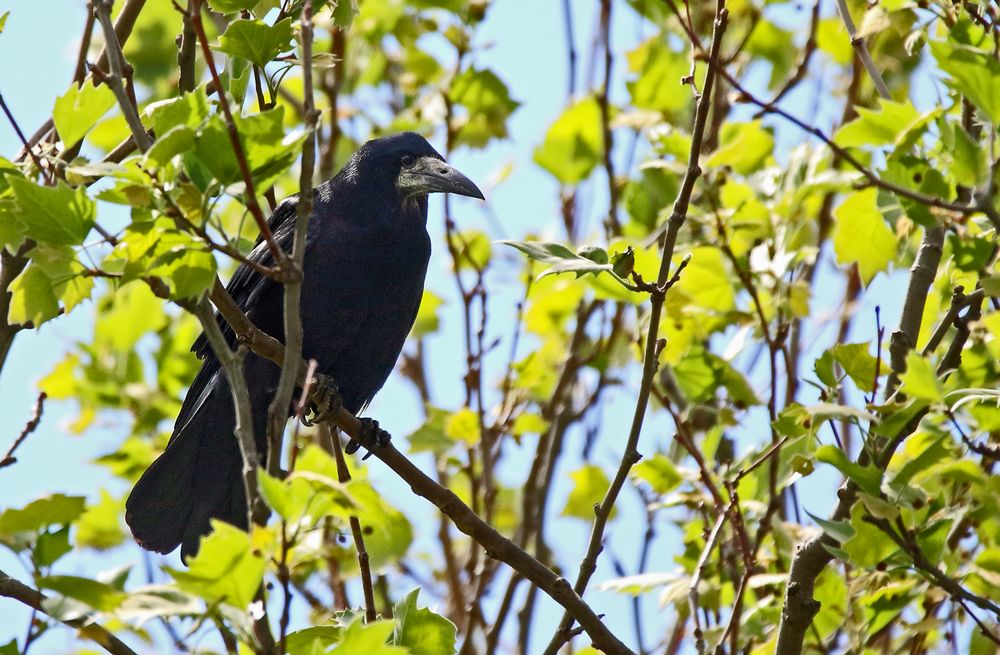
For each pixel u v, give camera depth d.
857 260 9.27
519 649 11.64
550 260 7.52
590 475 12.38
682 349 10.38
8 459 9.03
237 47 7.11
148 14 12.65
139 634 7.07
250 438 6.30
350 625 5.92
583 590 8.38
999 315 7.14
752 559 8.82
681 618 10.16
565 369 12.68
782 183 10.49
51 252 6.32
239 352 6.55
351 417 9.82
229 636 6.81
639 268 9.90
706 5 12.77
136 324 12.89
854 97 12.14
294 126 13.75
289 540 5.83
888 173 7.42
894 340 8.22
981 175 7.05
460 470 11.82
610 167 12.66
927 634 9.27
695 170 7.78
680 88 12.92
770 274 9.96
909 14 8.77
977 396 6.95
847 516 8.05
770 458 9.66
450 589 12.44
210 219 6.14
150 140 6.92
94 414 12.61
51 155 7.86
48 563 6.69
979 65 6.98
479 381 11.76
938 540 7.36
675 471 9.65
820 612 8.96
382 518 5.98
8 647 6.51
